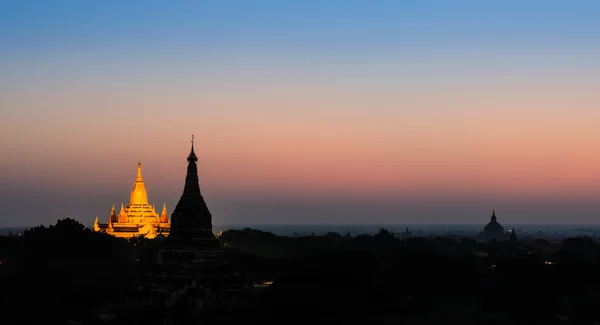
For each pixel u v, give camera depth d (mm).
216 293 196000
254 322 191000
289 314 194375
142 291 199375
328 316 196875
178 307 189875
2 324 195125
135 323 187125
